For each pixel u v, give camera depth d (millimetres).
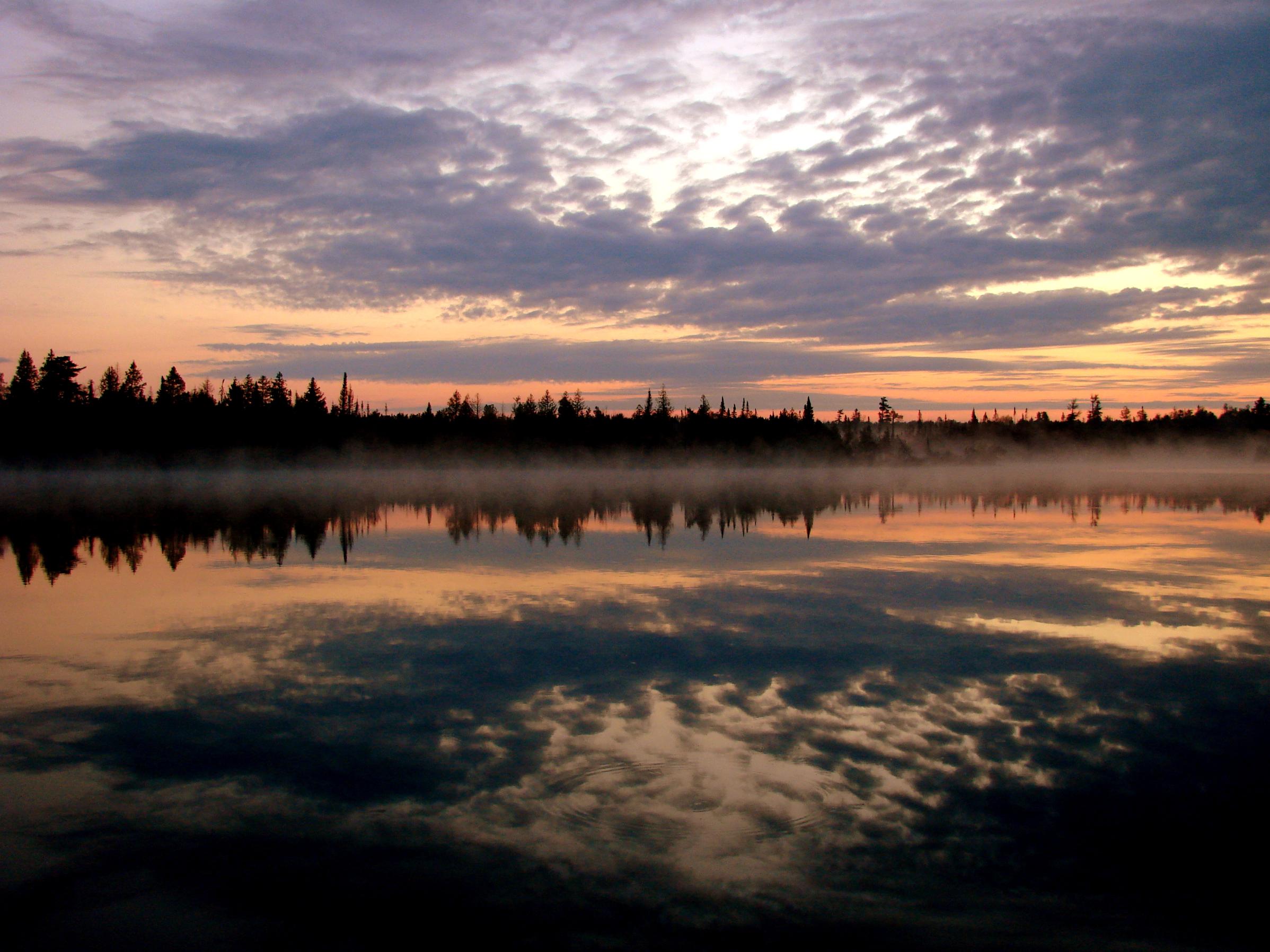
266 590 16688
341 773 7570
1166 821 6641
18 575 19047
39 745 8328
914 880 5836
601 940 5195
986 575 18203
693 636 12492
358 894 5711
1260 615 13891
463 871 5965
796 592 16141
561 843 6316
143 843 6410
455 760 7844
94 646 12172
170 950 5176
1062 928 5320
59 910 5586
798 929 5297
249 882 5879
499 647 11891
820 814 6738
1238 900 5617
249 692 9922
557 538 26031
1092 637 12383
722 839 6359
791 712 9078
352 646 12039
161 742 8391
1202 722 8742
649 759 7812
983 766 7648
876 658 11242
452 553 22484
